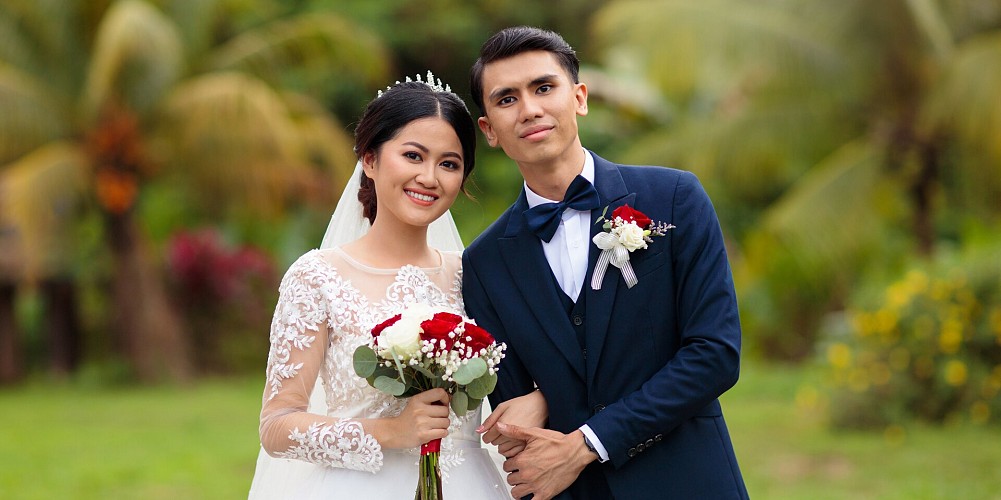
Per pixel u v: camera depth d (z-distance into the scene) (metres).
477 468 3.18
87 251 13.05
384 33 15.98
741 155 11.33
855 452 7.10
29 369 13.73
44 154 12.00
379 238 3.22
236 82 11.90
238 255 13.70
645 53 11.03
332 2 15.91
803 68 10.90
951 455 6.74
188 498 6.29
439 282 3.26
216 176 12.20
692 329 2.97
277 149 11.95
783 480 6.44
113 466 7.20
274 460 3.29
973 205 10.99
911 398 7.84
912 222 11.52
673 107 14.80
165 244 14.56
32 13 11.98
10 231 12.46
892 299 8.09
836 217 10.52
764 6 11.05
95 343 13.54
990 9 10.75
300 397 3.05
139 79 11.75
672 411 2.91
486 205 15.37
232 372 13.41
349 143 13.51
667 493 2.99
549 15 16.62
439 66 16.89
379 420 2.97
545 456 2.95
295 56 13.08
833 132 11.23
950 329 7.73
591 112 15.24
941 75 10.38
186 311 13.38
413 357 2.78
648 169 3.17
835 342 8.56
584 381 3.06
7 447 7.97
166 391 11.63
